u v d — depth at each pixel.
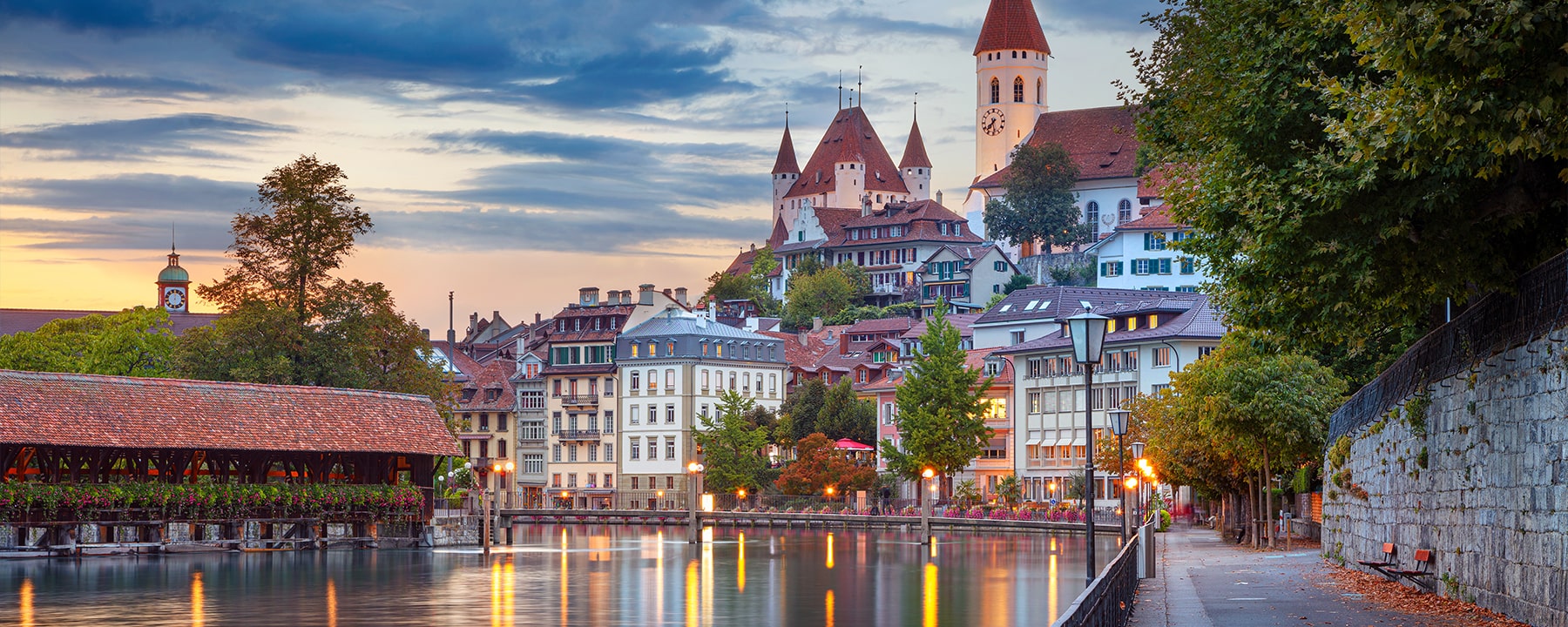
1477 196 32.16
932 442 132.75
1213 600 40.50
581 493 180.00
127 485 88.81
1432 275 32.69
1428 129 25.58
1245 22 35.56
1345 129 27.33
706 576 80.19
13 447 88.44
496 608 63.91
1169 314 132.75
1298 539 76.88
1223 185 35.06
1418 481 40.03
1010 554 94.88
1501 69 23.69
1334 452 54.78
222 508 93.69
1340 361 72.88
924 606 63.81
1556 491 28.16
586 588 73.44
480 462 187.25
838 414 156.75
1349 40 33.31
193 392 94.81
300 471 101.81
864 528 134.00
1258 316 37.94
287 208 114.81
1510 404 31.08
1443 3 23.55
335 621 58.91
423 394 115.69
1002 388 146.75
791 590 71.56
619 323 184.00
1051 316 156.38
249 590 71.44
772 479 154.00
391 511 100.94
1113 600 28.56
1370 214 31.42
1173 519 122.19
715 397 175.75
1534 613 29.45
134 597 67.12
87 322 125.69
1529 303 29.98
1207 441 75.69
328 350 113.44
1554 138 24.31
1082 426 137.12
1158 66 43.56
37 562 86.69
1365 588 42.12
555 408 184.00
